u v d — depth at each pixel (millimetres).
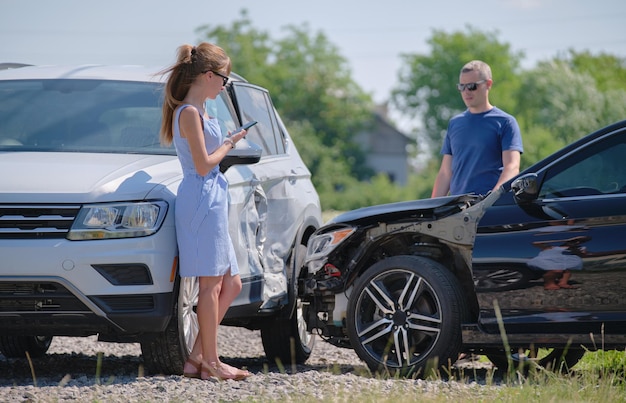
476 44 167500
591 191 11570
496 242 11867
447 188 15547
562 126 117062
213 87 11625
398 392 10258
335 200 153625
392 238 12945
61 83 13867
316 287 13359
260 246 13391
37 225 11039
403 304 12414
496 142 14727
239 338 18016
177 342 11594
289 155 15711
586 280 11312
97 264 10969
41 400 9969
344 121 168500
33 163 11797
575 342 11336
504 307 11750
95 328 11172
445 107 168875
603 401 9781
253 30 167500
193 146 11312
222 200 11586
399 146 191250
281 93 166500
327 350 16703
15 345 14727
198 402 9867
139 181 11516
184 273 11352
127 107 13445
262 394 10250
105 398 10180
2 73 14391
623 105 117312
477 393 10391
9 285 10984
